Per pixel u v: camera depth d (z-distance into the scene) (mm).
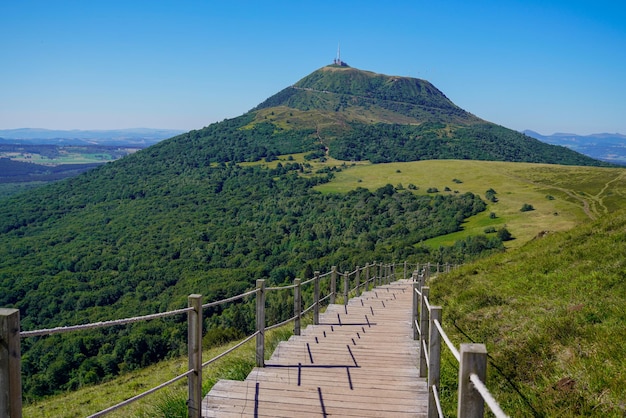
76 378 24578
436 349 3945
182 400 4895
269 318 36062
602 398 3898
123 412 8367
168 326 33531
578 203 76750
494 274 10188
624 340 4648
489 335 6410
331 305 12086
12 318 2619
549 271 8805
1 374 2596
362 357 6723
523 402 4266
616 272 7285
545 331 5582
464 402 2330
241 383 5449
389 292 16109
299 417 4469
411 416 4508
